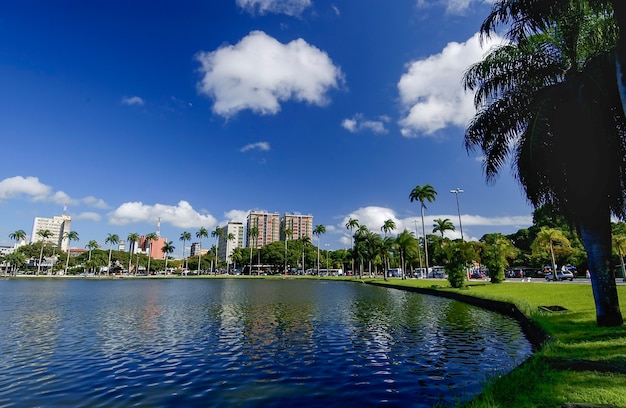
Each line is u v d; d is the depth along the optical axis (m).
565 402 6.52
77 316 27.98
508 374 8.68
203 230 176.88
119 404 9.74
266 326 22.30
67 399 10.18
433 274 103.00
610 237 14.43
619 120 13.33
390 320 23.86
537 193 15.48
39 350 16.25
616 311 13.93
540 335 13.90
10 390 10.97
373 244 96.50
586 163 13.73
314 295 47.78
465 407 7.11
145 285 83.44
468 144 17.39
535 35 15.41
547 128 14.37
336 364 13.24
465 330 19.28
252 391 10.56
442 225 97.62
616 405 6.28
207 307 33.78
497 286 42.81
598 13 12.52
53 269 169.38
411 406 9.14
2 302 40.06
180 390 10.77
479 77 16.77
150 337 19.14
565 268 70.94
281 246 167.00
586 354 9.89
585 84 13.56
